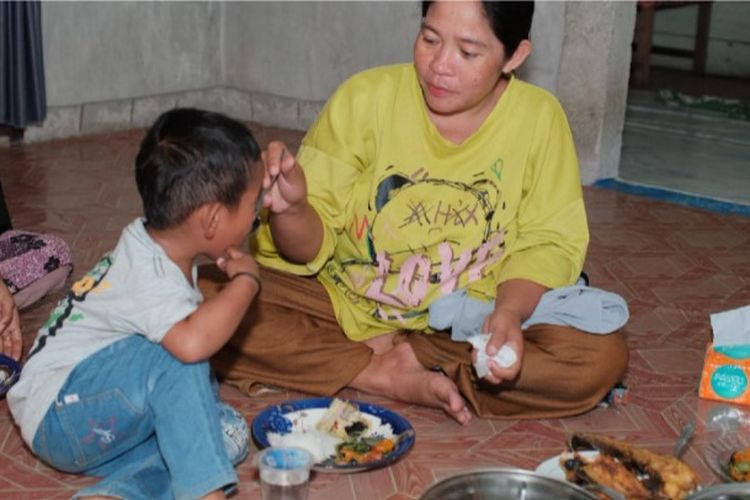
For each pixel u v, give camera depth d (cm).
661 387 306
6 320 273
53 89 609
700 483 245
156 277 212
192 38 680
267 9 672
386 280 283
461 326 271
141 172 212
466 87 251
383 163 274
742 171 597
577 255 277
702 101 790
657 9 854
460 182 273
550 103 276
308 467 215
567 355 270
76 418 215
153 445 227
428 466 253
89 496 212
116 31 635
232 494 235
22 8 561
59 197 491
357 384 287
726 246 458
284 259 288
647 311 373
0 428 265
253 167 214
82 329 218
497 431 273
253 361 284
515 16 247
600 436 250
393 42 626
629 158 614
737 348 294
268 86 686
